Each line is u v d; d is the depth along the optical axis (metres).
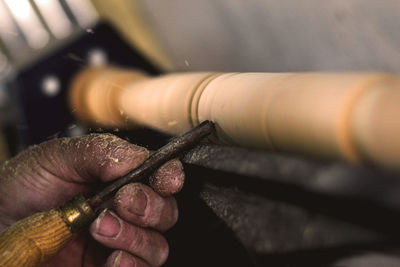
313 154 0.39
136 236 0.50
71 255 0.58
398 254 0.35
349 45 0.86
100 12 1.07
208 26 1.00
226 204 0.44
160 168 0.47
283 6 0.93
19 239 0.43
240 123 0.43
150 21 1.06
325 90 0.37
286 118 0.39
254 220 0.42
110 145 0.49
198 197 0.47
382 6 0.83
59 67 0.99
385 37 0.81
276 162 0.41
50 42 1.04
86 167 0.51
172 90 0.52
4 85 1.03
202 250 0.46
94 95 0.71
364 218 0.36
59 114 0.93
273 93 0.41
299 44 0.90
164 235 0.52
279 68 0.93
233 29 0.97
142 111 0.57
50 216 0.44
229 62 0.98
